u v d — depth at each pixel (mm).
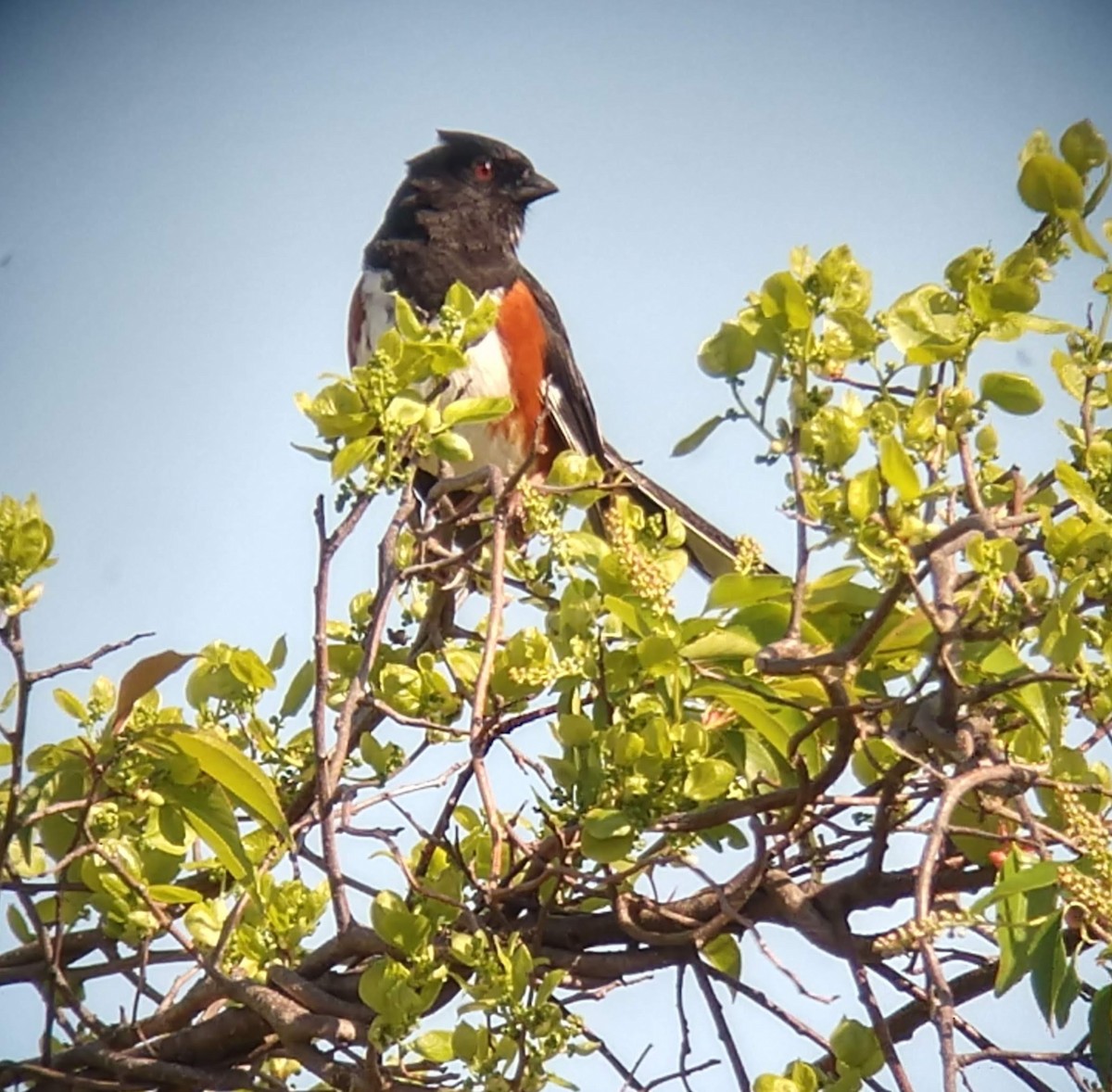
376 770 5461
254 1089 5055
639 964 5066
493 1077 4418
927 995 4715
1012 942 4102
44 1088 5328
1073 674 4340
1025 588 4609
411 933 4734
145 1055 5277
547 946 5188
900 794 5000
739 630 4777
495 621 4895
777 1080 4676
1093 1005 4332
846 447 4477
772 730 4715
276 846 5477
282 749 5574
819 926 4898
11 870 5047
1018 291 4633
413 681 5520
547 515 5043
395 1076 4867
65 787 4977
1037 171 4938
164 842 5156
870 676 4855
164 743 4902
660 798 4676
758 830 4738
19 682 4691
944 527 4609
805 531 4508
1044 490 5355
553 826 4879
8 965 5625
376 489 4805
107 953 5723
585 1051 4422
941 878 5066
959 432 4707
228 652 5578
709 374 4660
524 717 5145
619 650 4859
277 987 5098
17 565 4680
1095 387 5004
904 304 4746
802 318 4594
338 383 4902
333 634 6000
